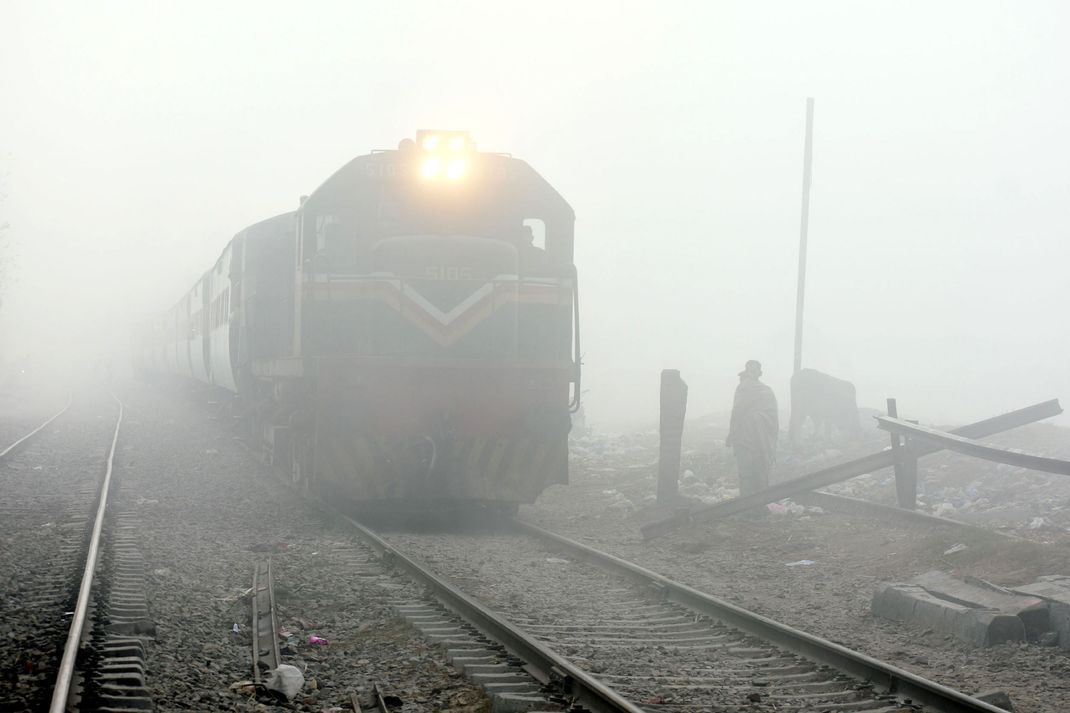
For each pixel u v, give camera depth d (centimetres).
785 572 2559
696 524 3144
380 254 3119
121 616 1845
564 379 3200
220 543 2772
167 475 4241
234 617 1966
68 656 1488
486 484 3145
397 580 2302
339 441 3098
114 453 5069
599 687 1383
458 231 3216
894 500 3603
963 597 1988
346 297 3112
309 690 1526
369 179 3188
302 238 3225
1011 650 1781
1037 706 1482
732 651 1752
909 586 2111
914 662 1727
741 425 3488
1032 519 3078
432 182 3219
